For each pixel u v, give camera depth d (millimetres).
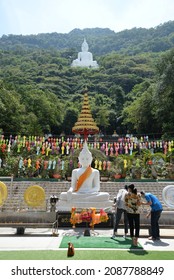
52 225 14445
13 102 52031
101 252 9805
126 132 76938
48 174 31016
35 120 57250
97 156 33562
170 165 30672
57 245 10945
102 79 117375
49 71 127375
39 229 14242
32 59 159250
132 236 10961
